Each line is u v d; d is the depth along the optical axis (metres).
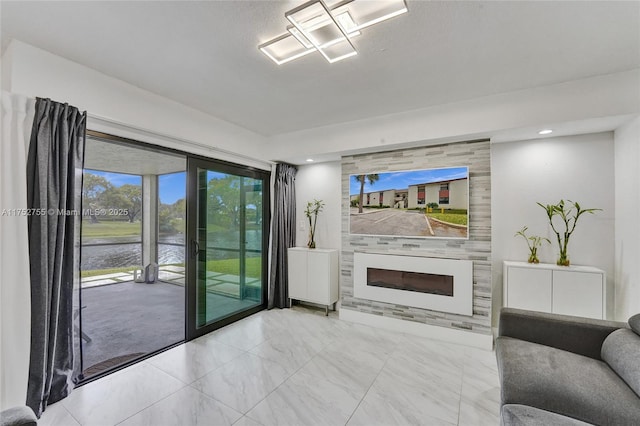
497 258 3.26
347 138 3.56
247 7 1.60
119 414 1.93
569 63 2.18
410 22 1.72
